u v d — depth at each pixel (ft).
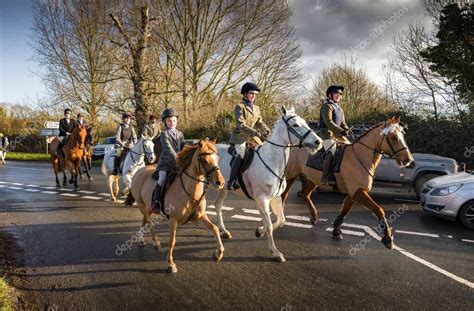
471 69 48.91
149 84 69.51
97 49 75.56
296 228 23.86
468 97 48.42
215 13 71.05
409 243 20.83
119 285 15.30
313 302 13.78
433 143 44.68
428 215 27.63
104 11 69.56
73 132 39.58
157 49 71.51
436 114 47.91
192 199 16.38
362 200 19.80
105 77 75.66
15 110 105.09
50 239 21.59
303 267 17.21
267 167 18.44
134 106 71.15
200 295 14.37
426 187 26.78
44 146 98.43
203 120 69.36
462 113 46.14
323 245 20.43
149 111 67.97
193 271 16.74
